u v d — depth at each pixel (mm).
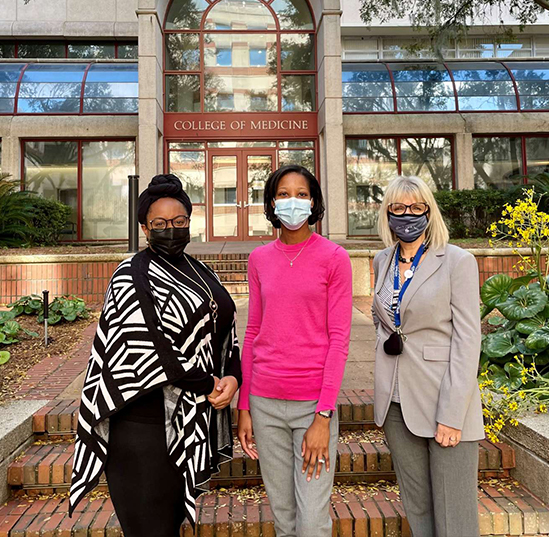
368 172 14500
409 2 13875
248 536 2521
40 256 7312
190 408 1786
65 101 14008
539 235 4039
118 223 14195
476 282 1955
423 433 1946
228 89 14617
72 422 3191
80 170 14133
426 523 2059
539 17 19406
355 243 10508
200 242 13344
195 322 1807
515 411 2992
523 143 14578
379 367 2102
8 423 2990
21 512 2660
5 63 14930
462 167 14117
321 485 1849
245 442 2029
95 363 1764
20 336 5434
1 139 13648
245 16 14812
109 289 1815
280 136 14438
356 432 3314
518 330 3564
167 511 1781
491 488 2830
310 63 14867
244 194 14391
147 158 12398
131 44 17953
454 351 1914
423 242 2074
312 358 1915
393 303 2049
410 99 14375
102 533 2492
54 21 17422
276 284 1948
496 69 14961
